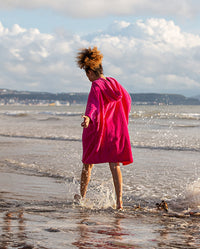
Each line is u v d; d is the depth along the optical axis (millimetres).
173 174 5730
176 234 2332
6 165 6609
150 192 4359
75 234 2211
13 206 3375
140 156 8148
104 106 3465
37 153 8461
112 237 2166
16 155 8062
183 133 14883
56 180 5203
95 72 3635
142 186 4762
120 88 3588
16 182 4969
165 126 19688
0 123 23500
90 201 3775
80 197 3752
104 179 5301
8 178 5293
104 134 3486
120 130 3533
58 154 8289
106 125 3488
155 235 2281
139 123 22734
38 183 4922
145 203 3748
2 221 2617
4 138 12766
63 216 2902
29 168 6289
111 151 3494
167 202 3766
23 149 9305
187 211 3254
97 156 3500
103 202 3738
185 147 9672
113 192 4219
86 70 3668
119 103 3562
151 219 2906
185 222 2785
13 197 3910
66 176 5508
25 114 44094
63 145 10398
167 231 2428
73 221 2680
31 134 14445
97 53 3627
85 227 2455
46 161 7164
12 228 2352
